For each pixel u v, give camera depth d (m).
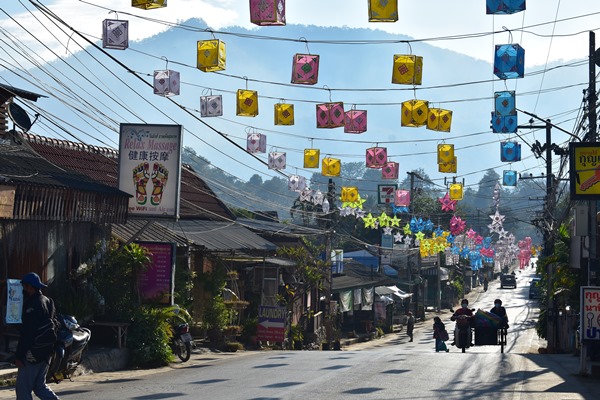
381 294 63.16
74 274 20.66
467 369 19.45
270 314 33.22
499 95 22.72
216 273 30.66
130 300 21.80
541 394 14.34
